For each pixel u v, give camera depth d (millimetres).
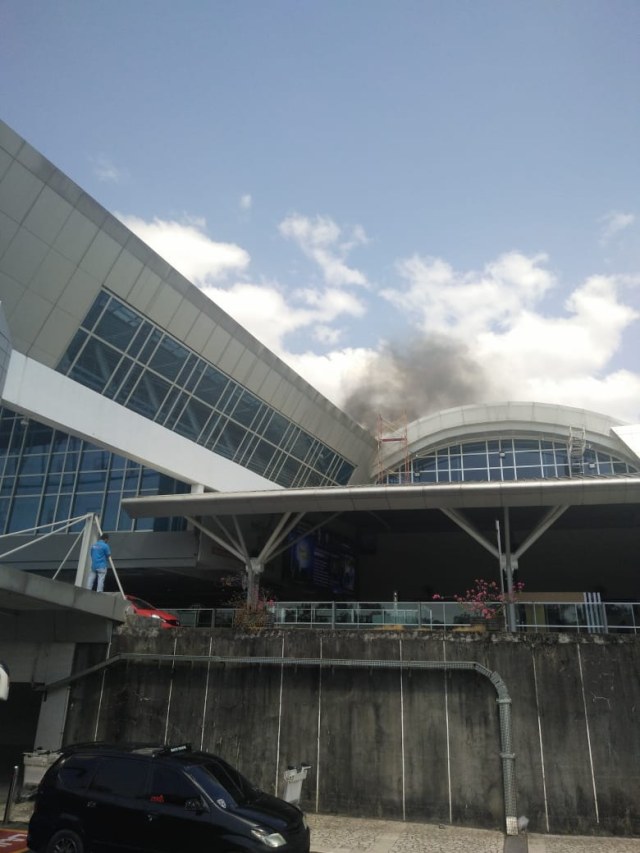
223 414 28328
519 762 13375
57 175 19938
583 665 13805
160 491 30766
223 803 9195
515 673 14016
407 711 14273
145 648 16203
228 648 15688
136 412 24344
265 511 21984
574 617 14977
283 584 25969
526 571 31812
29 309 20562
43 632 16562
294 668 15133
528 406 37969
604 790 12930
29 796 14117
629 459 35875
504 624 15219
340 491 20625
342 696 14672
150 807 9211
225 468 28359
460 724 13945
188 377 26234
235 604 21031
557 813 12898
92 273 21734
